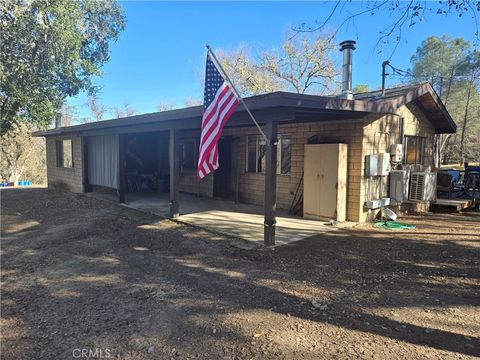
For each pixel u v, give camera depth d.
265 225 5.59
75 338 2.92
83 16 17.25
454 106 27.53
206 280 4.19
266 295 3.68
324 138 7.80
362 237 6.15
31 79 14.58
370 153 7.34
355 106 5.90
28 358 2.65
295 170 8.55
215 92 5.18
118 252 5.54
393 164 7.94
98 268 4.80
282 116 5.21
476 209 9.54
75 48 15.39
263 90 24.81
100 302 3.66
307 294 3.68
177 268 4.68
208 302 3.54
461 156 26.38
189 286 4.01
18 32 13.58
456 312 3.22
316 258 4.95
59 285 4.23
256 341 2.75
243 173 10.17
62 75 16.25
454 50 25.62
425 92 8.05
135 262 5.01
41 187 16.80
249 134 9.91
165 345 2.74
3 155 22.84
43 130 15.14
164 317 3.24
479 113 28.03
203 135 5.18
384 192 7.89
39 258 5.45
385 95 7.96
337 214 7.25
